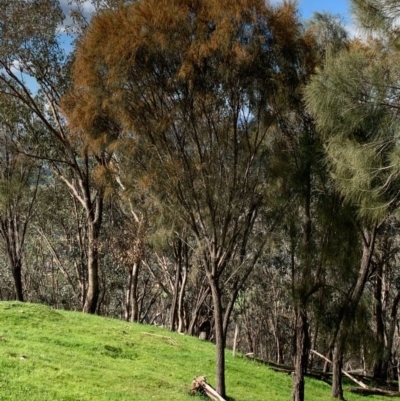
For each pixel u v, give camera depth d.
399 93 8.35
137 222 25.09
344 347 14.03
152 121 11.31
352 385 20.39
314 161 11.87
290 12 11.01
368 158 8.12
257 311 38.44
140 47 10.46
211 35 10.50
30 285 43.38
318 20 12.41
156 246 20.02
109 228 29.58
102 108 11.30
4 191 24.86
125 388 10.70
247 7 10.30
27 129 25.94
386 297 28.44
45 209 33.75
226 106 11.34
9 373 9.61
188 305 33.78
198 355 17.17
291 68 11.30
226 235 13.20
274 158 12.33
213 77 10.71
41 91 24.02
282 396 14.40
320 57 11.74
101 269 33.78
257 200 12.70
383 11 8.84
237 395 13.16
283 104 11.55
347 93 8.39
